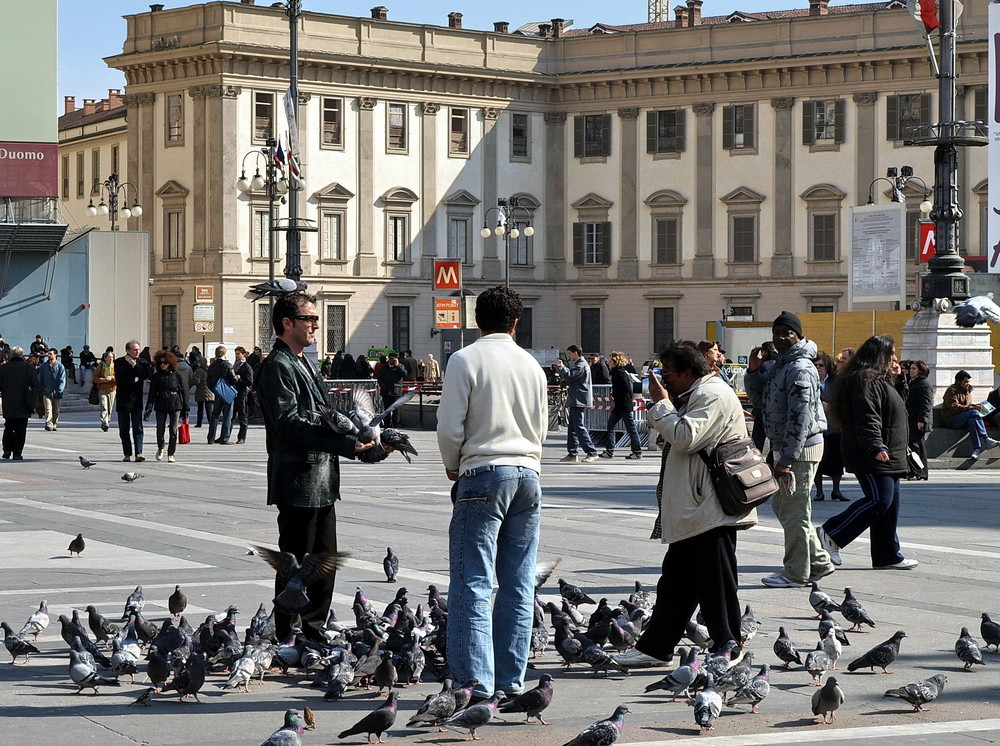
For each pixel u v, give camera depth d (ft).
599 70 254.47
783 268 243.60
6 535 53.52
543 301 259.19
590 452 101.81
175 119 235.61
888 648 31.53
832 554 48.11
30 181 196.54
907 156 235.61
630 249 254.47
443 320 141.90
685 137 250.16
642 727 27.17
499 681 28.50
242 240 231.09
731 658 30.17
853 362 48.06
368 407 32.17
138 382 93.04
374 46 241.76
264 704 28.66
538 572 31.32
